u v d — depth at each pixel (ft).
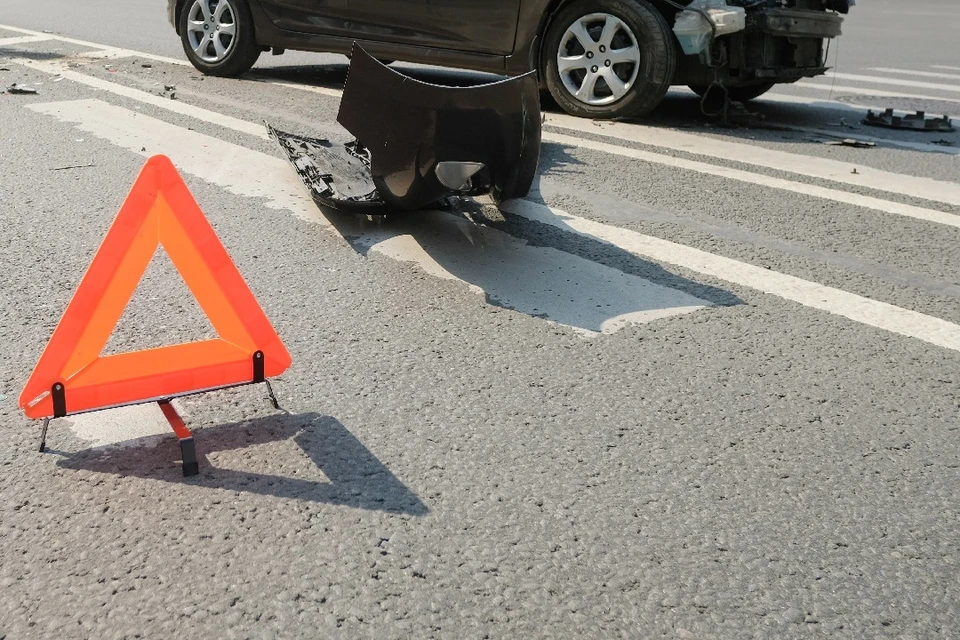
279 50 33.42
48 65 33.68
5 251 15.07
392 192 15.96
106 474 9.33
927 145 26.23
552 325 13.20
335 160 20.08
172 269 14.56
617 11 26.68
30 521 8.58
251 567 8.08
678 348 12.62
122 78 31.53
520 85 14.73
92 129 23.70
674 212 18.81
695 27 26.04
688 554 8.50
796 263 16.11
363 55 14.70
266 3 31.83
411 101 14.71
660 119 28.48
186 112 26.35
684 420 10.78
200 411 10.57
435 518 8.84
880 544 8.75
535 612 7.70
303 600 7.72
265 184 19.44
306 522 8.70
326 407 10.76
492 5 27.76
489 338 12.71
